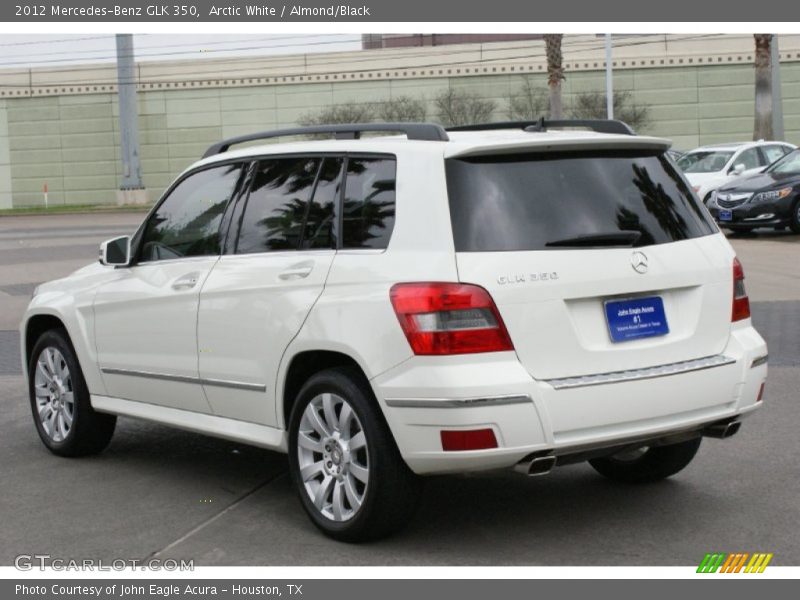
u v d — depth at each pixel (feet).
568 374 16.11
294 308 17.72
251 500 20.22
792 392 27.96
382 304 16.26
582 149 17.24
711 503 19.31
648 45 171.53
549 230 16.39
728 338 17.74
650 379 16.43
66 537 18.40
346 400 16.94
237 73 184.55
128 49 172.35
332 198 18.03
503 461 15.60
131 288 21.57
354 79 180.34
